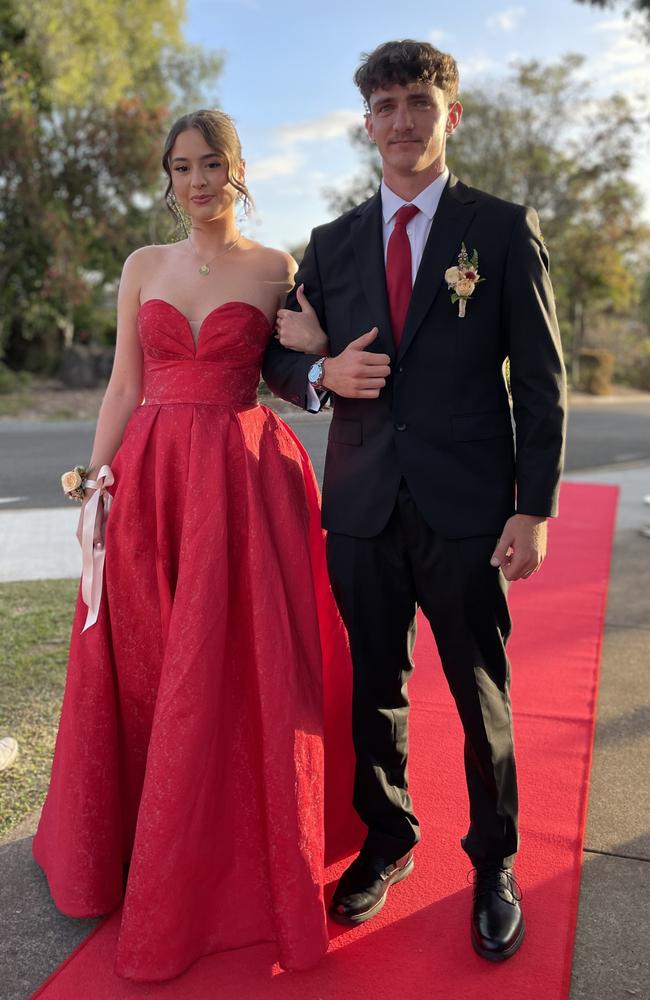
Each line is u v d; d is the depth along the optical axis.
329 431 2.21
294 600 2.14
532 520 1.97
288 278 2.36
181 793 1.92
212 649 2.00
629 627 4.44
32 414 14.78
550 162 23.30
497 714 2.08
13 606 4.62
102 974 1.96
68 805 2.16
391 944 2.05
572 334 31.23
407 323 2.01
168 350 2.23
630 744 3.09
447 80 1.98
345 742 2.37
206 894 2.02
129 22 17.80
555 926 2.10
